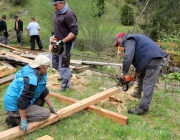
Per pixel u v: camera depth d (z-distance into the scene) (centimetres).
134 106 507
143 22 1314
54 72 719
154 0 1314
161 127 427
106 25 1370
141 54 443
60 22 515
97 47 1335
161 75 729
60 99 506
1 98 518
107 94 498
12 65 780
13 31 1664
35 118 380
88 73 715
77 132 395
